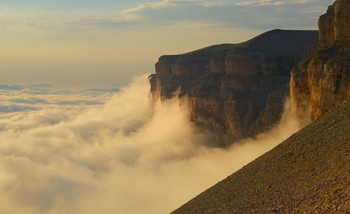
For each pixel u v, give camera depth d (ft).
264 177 213.66
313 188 157.17
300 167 194.49
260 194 192.85
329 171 164.96
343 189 139.03
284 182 188.65
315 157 194.49
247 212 179.22
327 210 133.18
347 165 157.58
